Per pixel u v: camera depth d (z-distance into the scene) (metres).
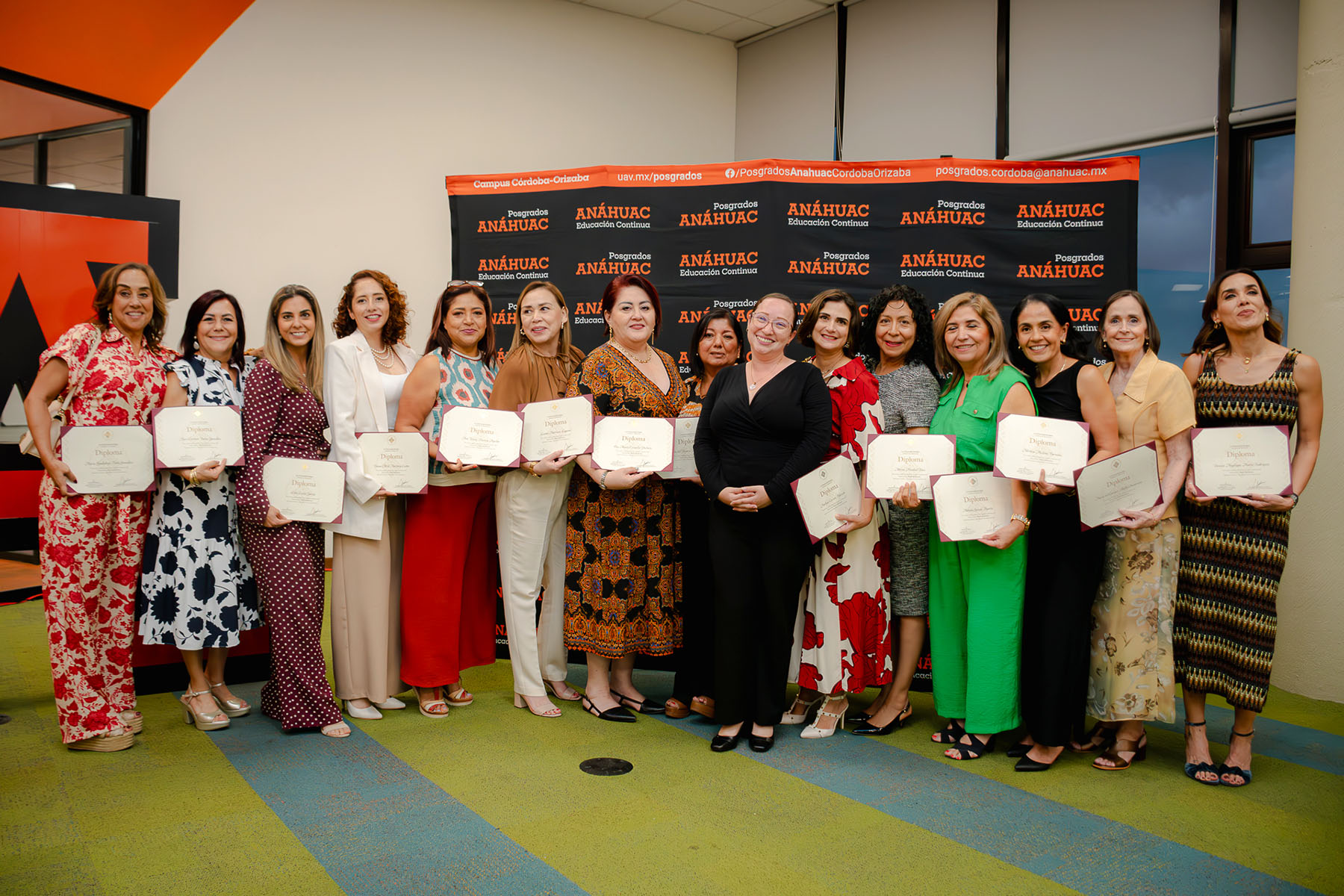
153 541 2.82
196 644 2.80
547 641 3.30
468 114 6.13
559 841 2.13
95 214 3.89
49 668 3.71
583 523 3.06
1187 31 4.77
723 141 7.37
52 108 4.68
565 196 4.32
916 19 6.14
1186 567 2.69
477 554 3.26
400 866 1.98
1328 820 2.35
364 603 3.03
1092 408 2.68
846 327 3.00
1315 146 3.56
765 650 2.83
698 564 3.18
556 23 6.45
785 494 2.71
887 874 1.99
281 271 5.55
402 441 2.91
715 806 2.36
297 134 5.56
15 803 2.32
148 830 2.15
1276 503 2.49
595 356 3.11
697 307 4.21
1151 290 4.95
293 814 2.26
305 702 2.87
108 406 2.76
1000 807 2.39
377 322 3.06
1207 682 2.63
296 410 2.93
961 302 2.82
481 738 2.88
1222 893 1.94
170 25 5.02
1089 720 3.20
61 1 4.53
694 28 7.04
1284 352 2.66
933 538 2.89
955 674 2.88
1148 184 4.95
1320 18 3.54
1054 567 2.67
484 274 4.42
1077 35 5.29
